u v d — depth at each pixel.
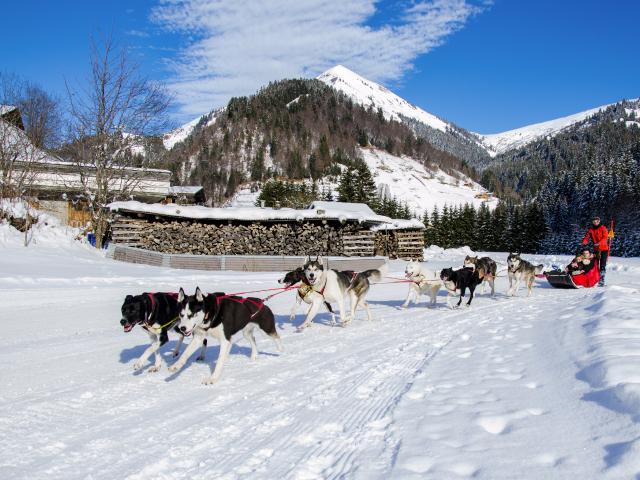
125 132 22.31
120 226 19.34
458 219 77.31
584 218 72.12
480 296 13.62
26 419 4.16
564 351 5.16
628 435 2.88
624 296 7.95
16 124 24.42
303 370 5.79
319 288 8.60
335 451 3.37
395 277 19.00
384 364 5.85
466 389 4.39
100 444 3.65
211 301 5.46
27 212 17.73
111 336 7.61
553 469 2.66
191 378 5.49
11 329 7.80
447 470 2.80
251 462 3.30
